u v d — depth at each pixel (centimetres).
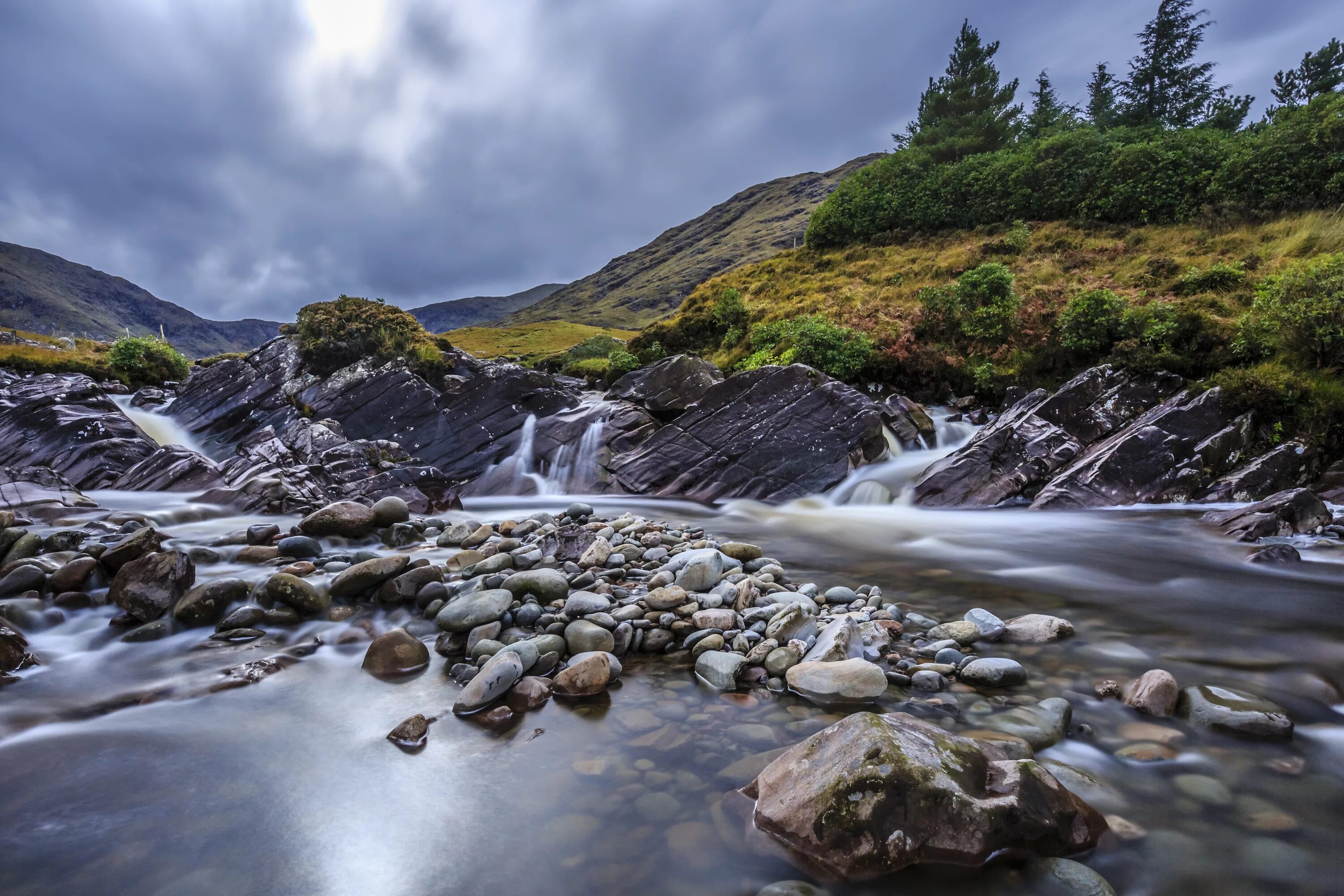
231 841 263
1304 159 2289
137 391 2506
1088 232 2661
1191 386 1246
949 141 3806
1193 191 2552
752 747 329
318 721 367
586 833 262
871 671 386
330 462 1321
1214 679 412
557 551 695
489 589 557
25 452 1408
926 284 2566
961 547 874
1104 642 486
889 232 3312
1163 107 4191
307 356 1894
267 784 305
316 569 639
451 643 475
